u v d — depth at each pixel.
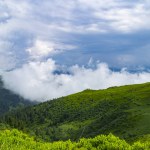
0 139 13.47
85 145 14.99
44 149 13.96
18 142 13.95
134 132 109.19
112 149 14.95
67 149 14.38
